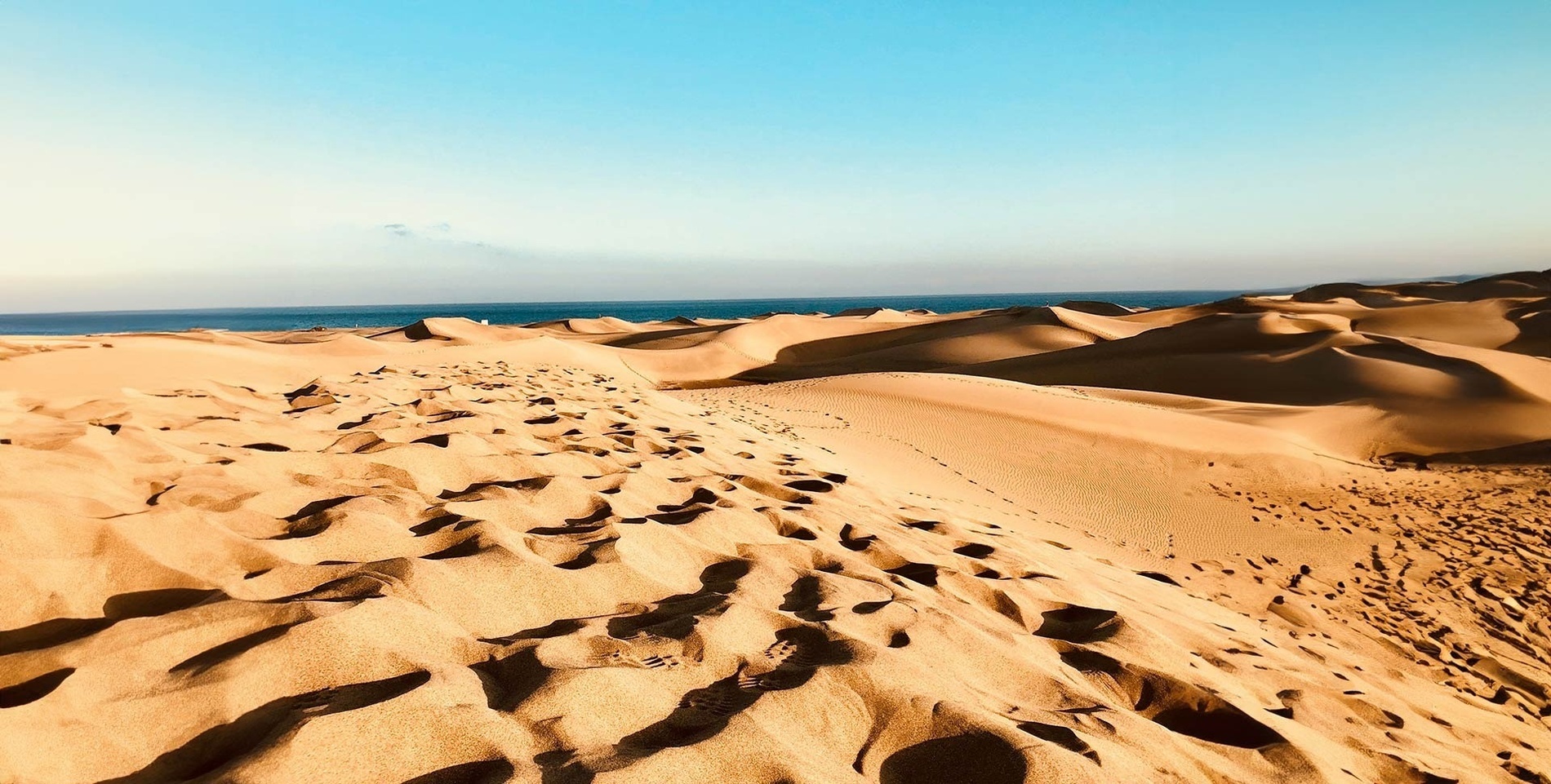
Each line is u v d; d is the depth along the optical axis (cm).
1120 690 400
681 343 5697
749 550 480
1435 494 1714
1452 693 692
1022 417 1934
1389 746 445
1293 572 1082
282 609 277
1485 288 7150
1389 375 3012
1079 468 1593
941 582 502
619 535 436
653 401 1420
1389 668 726
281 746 212
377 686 255
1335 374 3192
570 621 345
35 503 308
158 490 395
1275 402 3117
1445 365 3128
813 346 6178
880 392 2181
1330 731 435
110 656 239
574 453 664
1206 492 1526
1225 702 393
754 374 4872
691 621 345
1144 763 310
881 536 583
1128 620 491
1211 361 3747
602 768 229
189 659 249
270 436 572
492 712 250
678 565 437
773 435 1375
